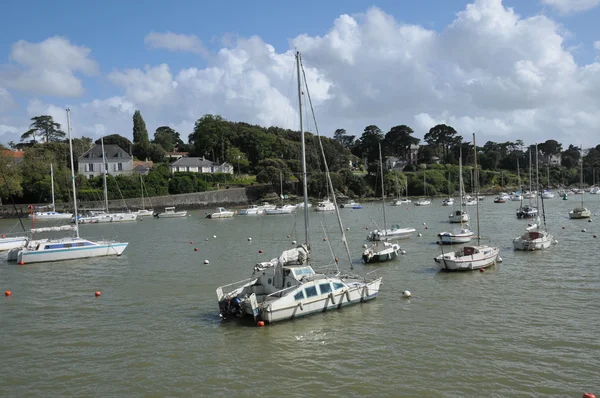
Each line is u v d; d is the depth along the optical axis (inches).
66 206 4443.9
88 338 989.2
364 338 946.1
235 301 1048.8
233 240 2539.4
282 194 5580.7
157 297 1311.5
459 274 1512.1
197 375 798.5
